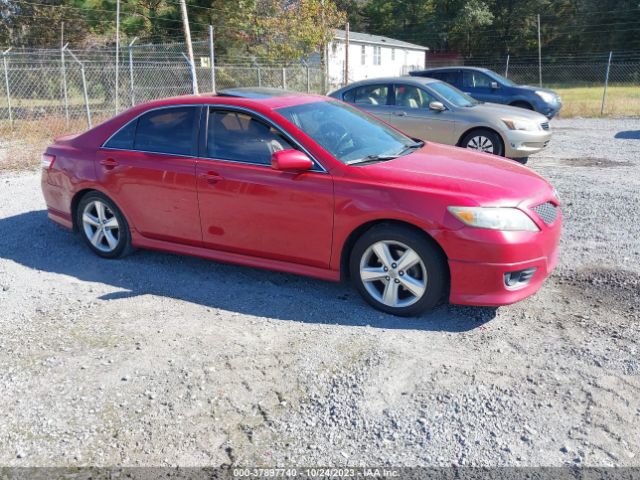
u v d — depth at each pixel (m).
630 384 3.22
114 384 3.31
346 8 55.00
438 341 3.74
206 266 5.20
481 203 3.79
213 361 3.54
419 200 3.86
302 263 4.38
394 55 44.50
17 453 2.78
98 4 23.55
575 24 46.56
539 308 4.21
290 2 26.00
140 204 5.02
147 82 21.64
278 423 2.96
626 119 17.20
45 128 15.26
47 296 4.59
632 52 44.03
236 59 24.11
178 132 4.86
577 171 9.12
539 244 3.90
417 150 4.83
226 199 4.52
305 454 2.74
